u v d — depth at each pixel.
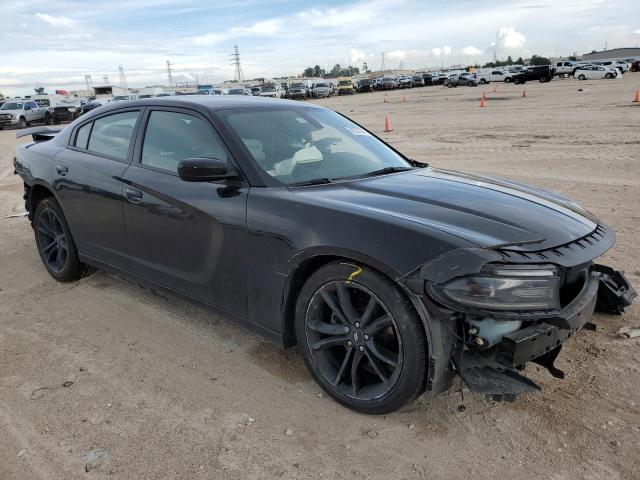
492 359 2.59
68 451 2.64
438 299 2.38
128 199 3.79
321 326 2.93
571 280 2.77
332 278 2.78
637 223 6.11
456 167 10.37
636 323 3.76
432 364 2.52
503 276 2.36
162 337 3.80
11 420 2.89
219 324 3.98
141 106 4.00
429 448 2.62
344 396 2.89
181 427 2.81
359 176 3.46
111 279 4.90
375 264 2.55
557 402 2.95
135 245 3.87
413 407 2.93
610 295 3.76
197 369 3.37
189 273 3.51
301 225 2.84
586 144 12.48
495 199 3.07
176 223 3.48
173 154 3.63
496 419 2.82
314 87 60.66
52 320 4.10
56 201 4.66
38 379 3.29
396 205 2.86
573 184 8.31
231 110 3.61
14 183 10.66
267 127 3.58
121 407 2.99
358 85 71.12
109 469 2.51
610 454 2.55
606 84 43.28
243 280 3.17
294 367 3.38
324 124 4.00
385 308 2.61
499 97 34.16
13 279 4.99
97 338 3.80
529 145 12.90
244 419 2.87
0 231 6.68
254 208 3.05
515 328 2.59
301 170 3.36
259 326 3.19
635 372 3.19
